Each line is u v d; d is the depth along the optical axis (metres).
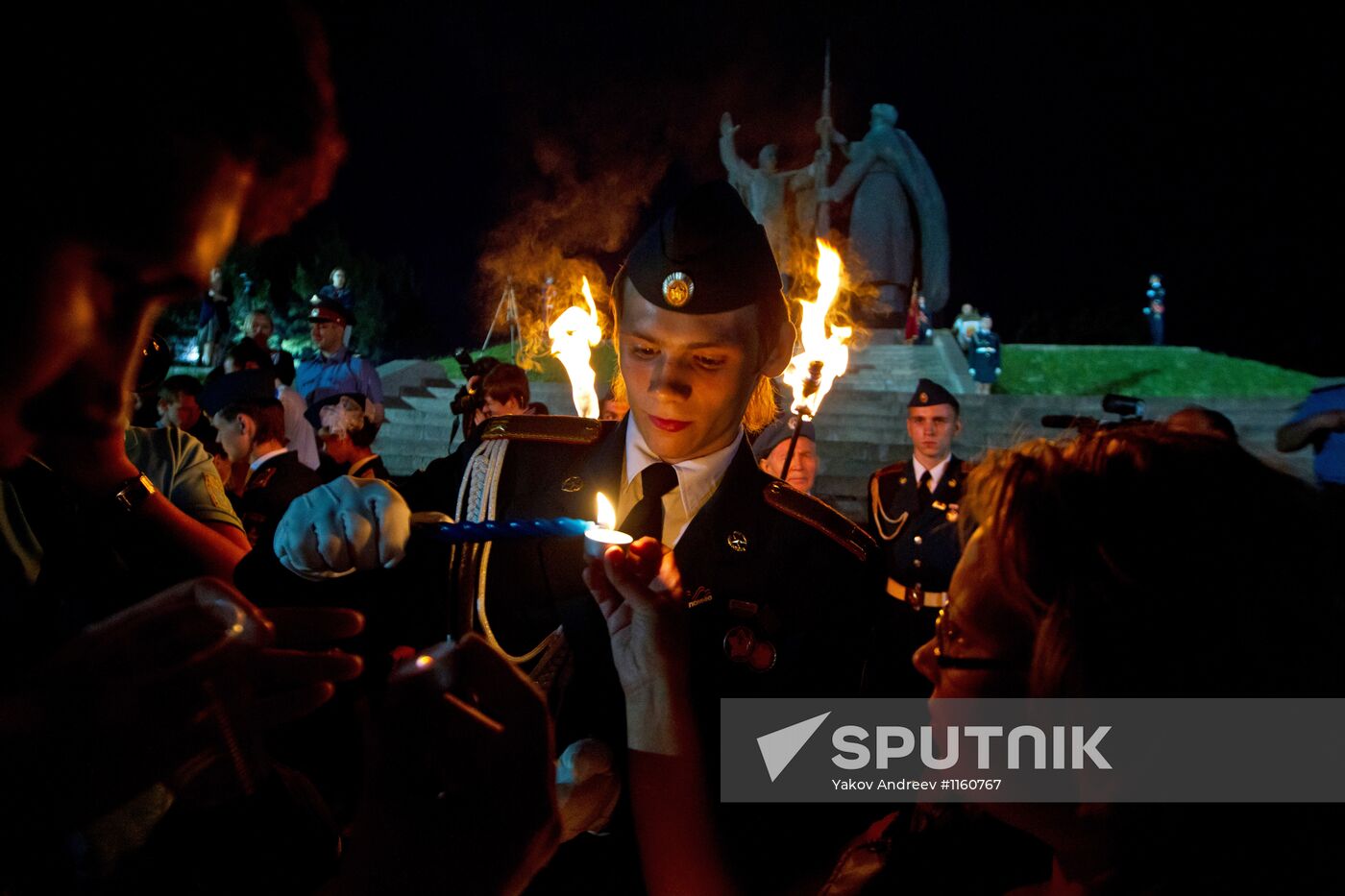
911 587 4.76
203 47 0.59
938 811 1.35
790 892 1.44
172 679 0.65
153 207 0.58
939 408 4.89
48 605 1.25
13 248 0.55
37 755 0.64
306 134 0.64
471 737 0.73
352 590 1.35
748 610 1.58
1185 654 0.86
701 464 1.64
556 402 16.75
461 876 0.72
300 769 1.31
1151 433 0.97
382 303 24.53
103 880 0.75
